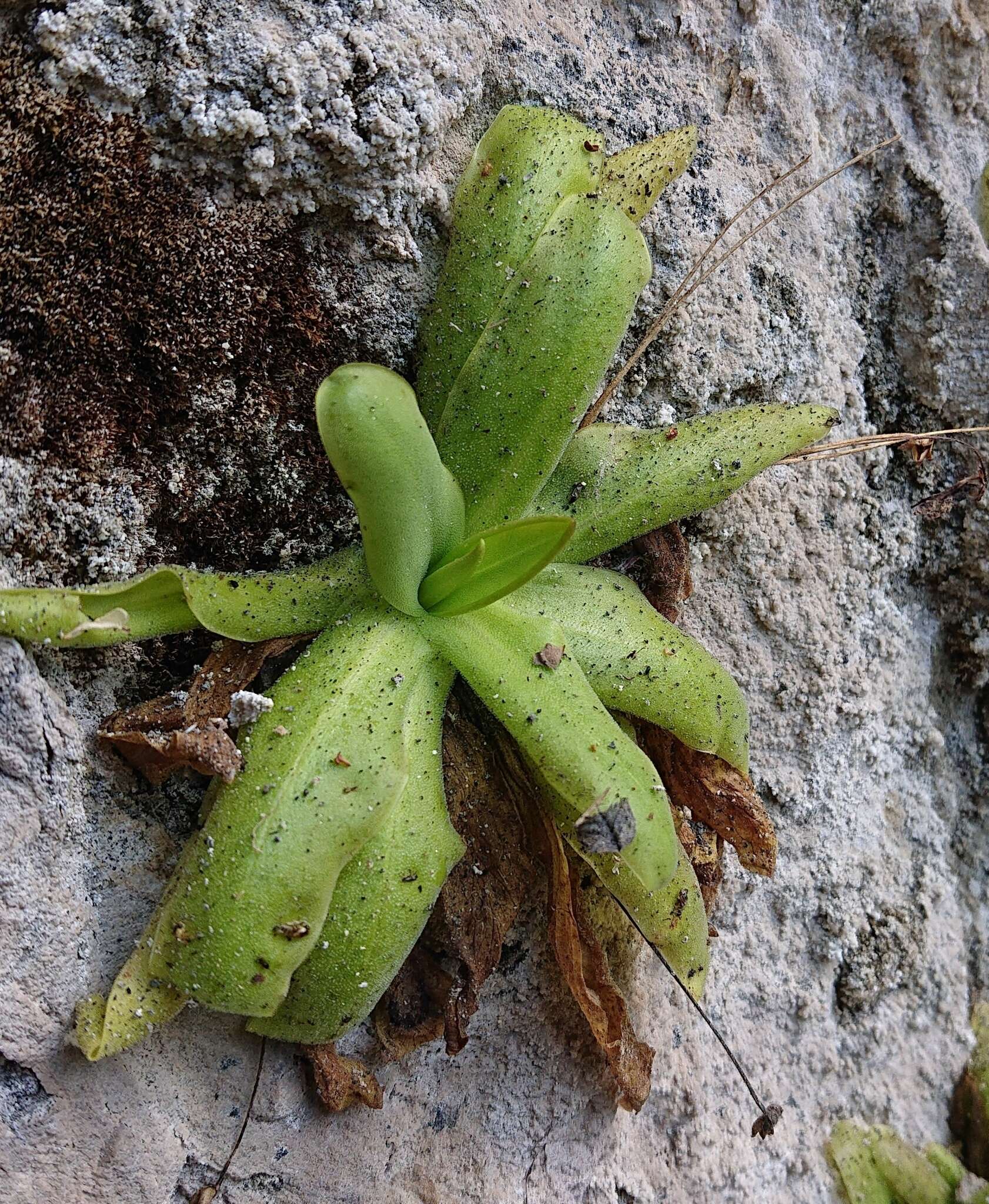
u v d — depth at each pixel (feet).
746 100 0.75
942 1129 0.83
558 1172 0.70
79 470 0.58
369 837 0.55
